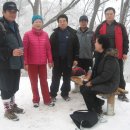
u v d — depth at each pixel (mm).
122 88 2961
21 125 2361
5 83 2371
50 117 2523
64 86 2912
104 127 2336
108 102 2576
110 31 2811
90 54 3100
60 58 2793
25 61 2588
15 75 2461
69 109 2719
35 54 2600
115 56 2445
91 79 2592
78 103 2881
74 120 2373
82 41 3080
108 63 2402
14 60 2328
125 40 2846
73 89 3377
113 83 2449
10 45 2291
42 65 2693
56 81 2865
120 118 2531
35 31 2594
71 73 2924
